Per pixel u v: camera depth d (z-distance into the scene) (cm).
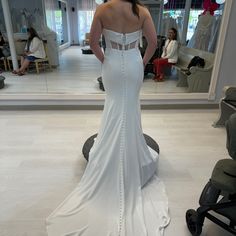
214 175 122
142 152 176
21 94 321
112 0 139
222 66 319
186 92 346
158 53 347
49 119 300
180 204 167
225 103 263
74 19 343
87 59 372
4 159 215
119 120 159
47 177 192
